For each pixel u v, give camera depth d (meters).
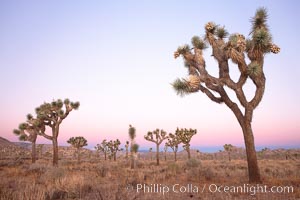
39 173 15.05
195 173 13.27
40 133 23.44
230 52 10.68
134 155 22.08
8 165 23.56
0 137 89.69
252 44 11.10
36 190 7.98
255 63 10.50
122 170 18.34
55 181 10.08
